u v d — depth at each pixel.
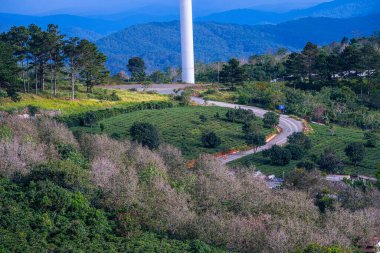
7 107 88.75
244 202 44.84
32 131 58.94
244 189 48.28
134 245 34.19
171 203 40.78
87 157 54.41
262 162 78.81
